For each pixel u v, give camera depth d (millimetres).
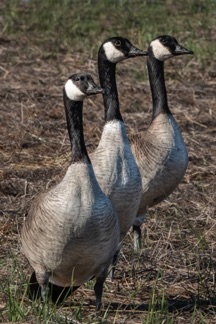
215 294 12016
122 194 11586
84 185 10102
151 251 13711
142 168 13117
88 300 11797
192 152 18406
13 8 30312
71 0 31703
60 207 10023
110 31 27578
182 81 23016
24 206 15203
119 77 22859
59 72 23188
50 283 11047
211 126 20109
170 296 12016
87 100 21094
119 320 10883
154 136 13312
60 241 10109
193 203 16000
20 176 16625
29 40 26172
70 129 10477
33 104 20547
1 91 21203
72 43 25953
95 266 10492
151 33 26781
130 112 20656
